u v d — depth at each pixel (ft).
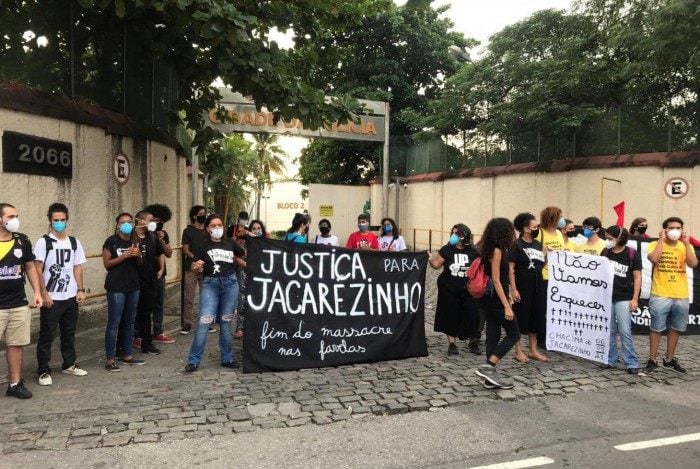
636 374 20.81
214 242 20.92
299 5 31.50
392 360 22.59
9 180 23.53
